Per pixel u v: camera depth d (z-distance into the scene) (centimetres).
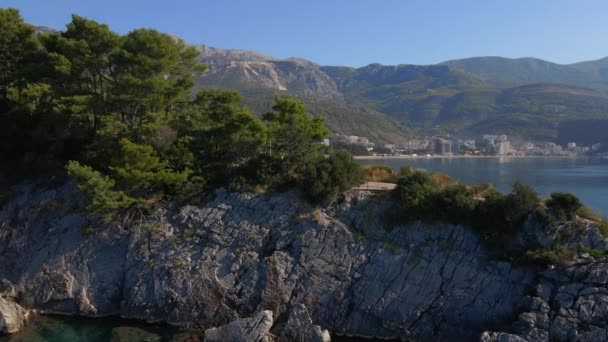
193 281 4016
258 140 4603
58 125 5003
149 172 4331
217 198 4459
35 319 4022
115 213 4434
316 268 3959
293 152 4534
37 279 4259
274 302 3875
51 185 4869
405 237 3988
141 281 4109
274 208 4294
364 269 3903
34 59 5159
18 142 5241
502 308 3566
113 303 4141
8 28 5188
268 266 3975
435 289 3756
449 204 3978
